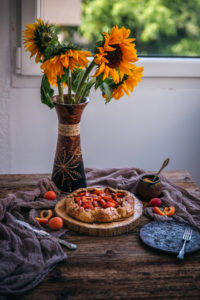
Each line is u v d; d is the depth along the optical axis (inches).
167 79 87.0
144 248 47.1
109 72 50.8
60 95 55.5
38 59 52.2
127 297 39.4
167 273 42.8
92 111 88.3
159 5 88.3
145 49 90.0
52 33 51.1
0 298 38.2
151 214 53.8
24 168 91.4
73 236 49.2
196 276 42.4
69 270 42.9
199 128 91.8
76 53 48.8
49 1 82.0
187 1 88.5
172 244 46.9
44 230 50.1
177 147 93.0
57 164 57.7
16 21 79.4
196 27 89.7
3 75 83.3
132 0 86.9
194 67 85.0
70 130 55.7
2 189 61.0
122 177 66.2
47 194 56.5
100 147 91.4
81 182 58.1
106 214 49.7
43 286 40.6
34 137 89.1
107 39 48.7
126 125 90.0
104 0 85.5
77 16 84.6
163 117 90.0
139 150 92.4
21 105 86.2
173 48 90.7
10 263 42.2
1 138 88.2
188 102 89.3
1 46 80.9
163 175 65.0
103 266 43.7
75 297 39.2
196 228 50.5
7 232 47.1
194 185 64.1
